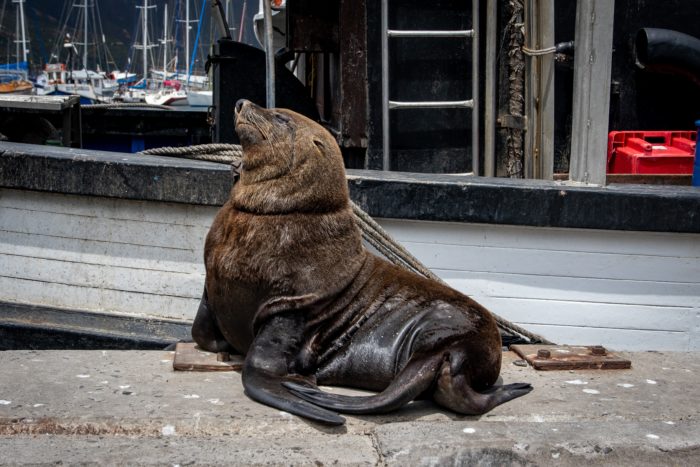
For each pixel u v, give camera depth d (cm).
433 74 682
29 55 9419
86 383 445
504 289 556
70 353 498
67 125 907
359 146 683
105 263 571
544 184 546
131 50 8538
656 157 679
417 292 447
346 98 677
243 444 382
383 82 646
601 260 552
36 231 578
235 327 455
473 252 552
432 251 553
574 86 570
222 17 1034
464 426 407
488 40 650
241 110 433
